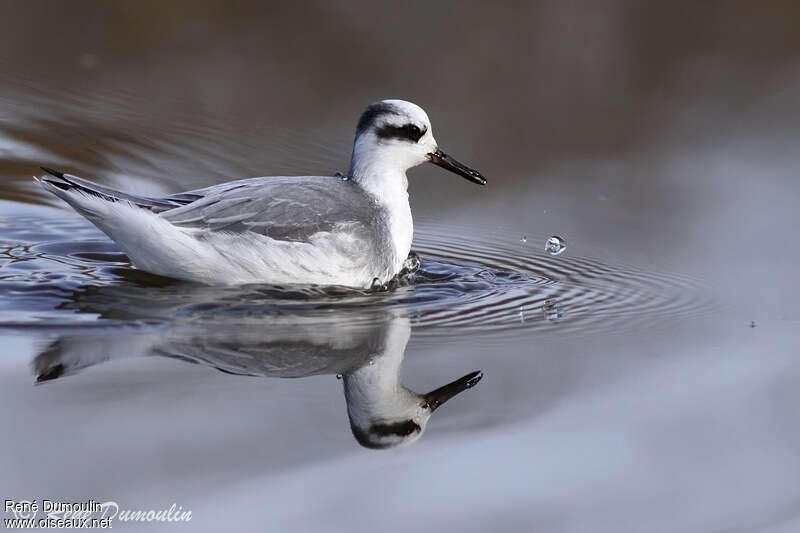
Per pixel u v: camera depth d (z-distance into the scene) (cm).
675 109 1791
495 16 2014
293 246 1211
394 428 949
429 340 1137
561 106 1784
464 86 1795
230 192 1238
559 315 1224
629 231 1489
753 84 1856
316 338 1122
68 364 1018
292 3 2030
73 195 1193
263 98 1788
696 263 1395
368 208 1283
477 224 1517
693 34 1991
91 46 1902
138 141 1644
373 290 1262
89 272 1257
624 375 1069
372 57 1869
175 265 1213
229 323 1130
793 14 2066
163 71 1859
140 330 1100
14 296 1170
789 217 1516
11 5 1991
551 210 1541
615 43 1945
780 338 1162
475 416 981
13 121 1667
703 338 1165
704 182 1619
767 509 848
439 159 1348
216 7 2019
